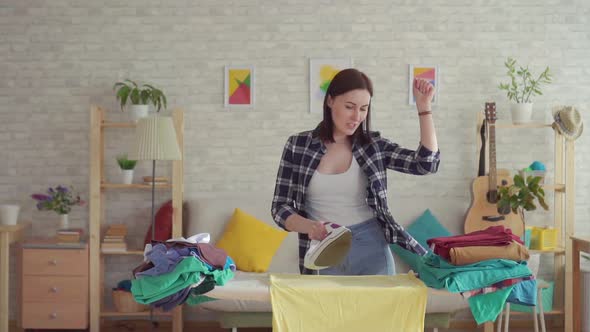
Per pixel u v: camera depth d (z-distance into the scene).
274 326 2.33
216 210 5.15
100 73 5.36
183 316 5.29
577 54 5.40
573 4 5.40
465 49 5.38
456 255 2.44
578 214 5.45
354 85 2.49
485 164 5.32
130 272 5.34
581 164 5.44
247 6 5.36
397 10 5.37
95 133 4.98
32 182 5.39
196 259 2.32
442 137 5.39
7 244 4.88
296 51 5.37
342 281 2.48
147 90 5.12
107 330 5.14
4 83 5.37
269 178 5.39
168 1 5.36
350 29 5.37
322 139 2.62
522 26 5.39
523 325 5.29
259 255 4.89
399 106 5.38
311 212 2.65
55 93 5.37
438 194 5.39
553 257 5.36
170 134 4.66
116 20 5.36
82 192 5.41
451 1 5.39
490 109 5.11
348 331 2.35
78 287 4.93
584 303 5.04
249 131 5.38
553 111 5.20
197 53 5.37
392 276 2.56
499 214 5.06
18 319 5.07
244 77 5.36
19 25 5.34
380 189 2.59
